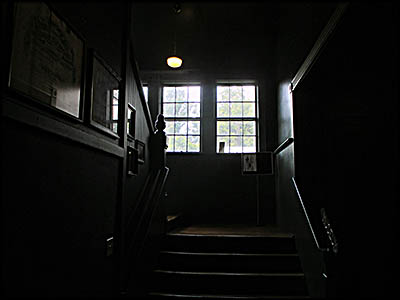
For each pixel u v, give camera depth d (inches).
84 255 76.0
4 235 47.4
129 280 104.3
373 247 115.6
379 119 111.4
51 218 61.2
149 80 269.4
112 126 97.5
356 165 133.7
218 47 255.1
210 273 136.0
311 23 135.5
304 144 157.1
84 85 76.3
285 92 196.5
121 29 109.3
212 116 264.2
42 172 58.4
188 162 258.8
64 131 65.1
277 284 131.8
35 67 56.3
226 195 251.6
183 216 242.5
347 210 138.5
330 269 106.3
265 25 232.8
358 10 94.4
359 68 126.3
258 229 198.2
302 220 136.7
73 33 71.2
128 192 123.7
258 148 261.9
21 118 50.8
